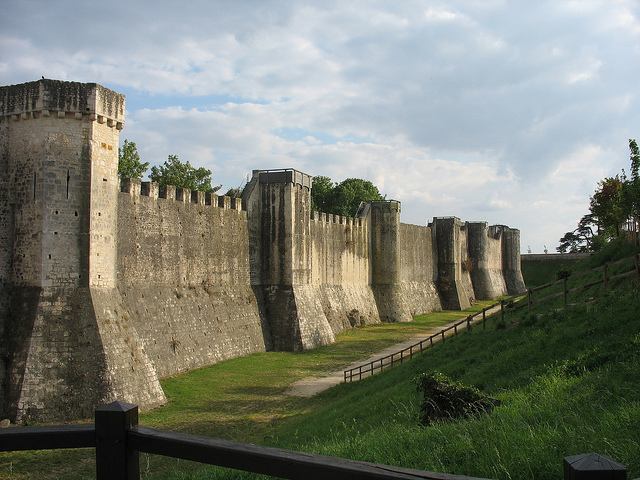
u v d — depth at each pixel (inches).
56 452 920.9
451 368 964.0
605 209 2596.0
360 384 1325.0
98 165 1227.9
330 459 197.2
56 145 1188.5
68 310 1148.5
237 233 2036.2
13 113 1199.6
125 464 217.6
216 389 1403.8
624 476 166.7
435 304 3762.3
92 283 1195.3
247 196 2134.6
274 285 2159.2
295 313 2108.8
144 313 1503.4
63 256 1170.0
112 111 1258.6
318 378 1553.9
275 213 2174.0
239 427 1058.1
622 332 762.2
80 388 1098.1
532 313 1115.9
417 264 3619.6
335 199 4217.5
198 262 1795.0
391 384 1090.1
